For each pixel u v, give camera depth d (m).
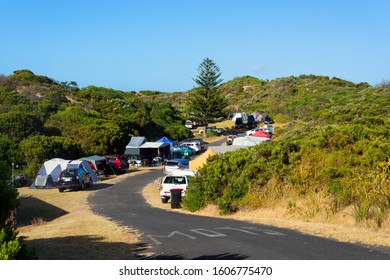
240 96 115.69
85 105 62.97
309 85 106.38
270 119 82.44
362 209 12.19
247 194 17.19
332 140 16.02
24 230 14.66
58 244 10.48
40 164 33.12
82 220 16.50
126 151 46.28
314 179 15.16
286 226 12.87
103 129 45.94
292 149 17.08
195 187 19.52
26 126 44.16
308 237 10.67
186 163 37.78
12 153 33.69
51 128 47.06
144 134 60.50
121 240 11.10
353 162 14.37
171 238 11.25
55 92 65.31
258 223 14.02
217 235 11.43
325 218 13.34
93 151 43.38
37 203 23.38
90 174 31.66
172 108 83.62
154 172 39.47
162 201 23.17
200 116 74.62
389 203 11.91
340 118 33.50
